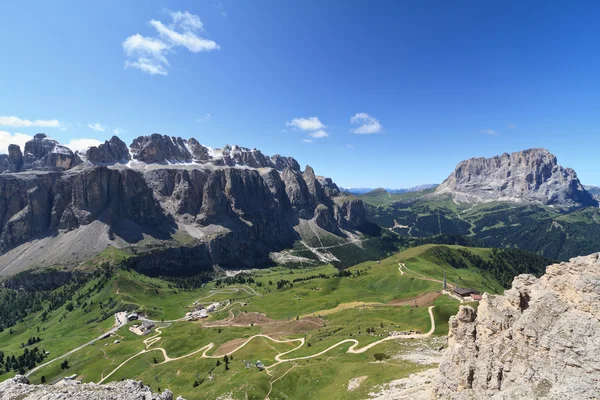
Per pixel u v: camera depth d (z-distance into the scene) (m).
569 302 44.56
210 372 157.12
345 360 120.75
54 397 48.44
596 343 39.44
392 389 76.69
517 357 46.22
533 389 42.03
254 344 183.62
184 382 155.12
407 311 192.38
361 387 86.00
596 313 41.00
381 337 144.12
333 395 90.12
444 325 155.62
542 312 45.84
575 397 38.19
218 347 193.75
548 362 42.66
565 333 42.19
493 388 46.97
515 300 50.97
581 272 44.84
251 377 125.31
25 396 49.22
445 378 55.19
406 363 96.19
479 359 50.81
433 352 109.56
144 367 186.88
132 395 51.66
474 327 55.12
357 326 173.50
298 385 110.62
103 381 179.88
